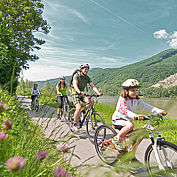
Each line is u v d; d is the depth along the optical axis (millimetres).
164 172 2590
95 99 5395
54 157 1604
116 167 968
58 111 7043
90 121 5152
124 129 3236
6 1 16172
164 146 2734
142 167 2643
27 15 17375
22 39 17250
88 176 981
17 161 881
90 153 3967
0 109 1499
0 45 5895
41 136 1837
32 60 17641
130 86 3217
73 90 5555
